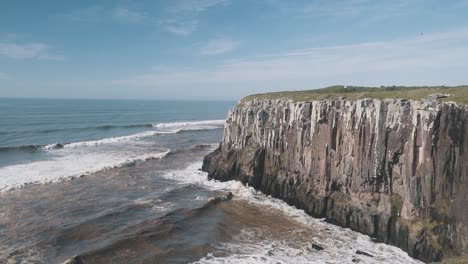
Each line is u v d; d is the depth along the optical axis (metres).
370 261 29.20
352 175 37.44
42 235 32.44
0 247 29.91
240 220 38.03
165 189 49.12
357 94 43.53
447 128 29.72
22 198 42.91
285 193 44.88
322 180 40.41
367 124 36.09
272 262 28.52
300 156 44.31
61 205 40.91
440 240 29.33
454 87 37.44
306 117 44.19
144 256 29.16
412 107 32.75
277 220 38.34
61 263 27.42
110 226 35.00
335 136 39.84
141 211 39.94
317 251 30.83
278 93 61.66
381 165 34.62
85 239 32.06
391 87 60.47
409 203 32.03
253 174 49.97
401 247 31.97
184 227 35.53
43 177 52.09
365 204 35.31
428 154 30.91
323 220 38.78
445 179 29.97
